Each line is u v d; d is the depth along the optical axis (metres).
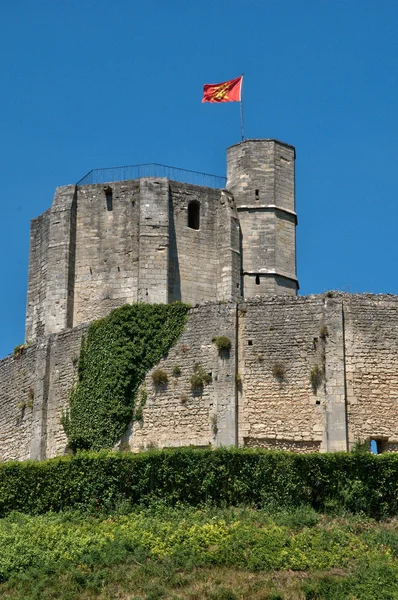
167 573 118.50
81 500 138.62
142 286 181.38
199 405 153.88
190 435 153.12
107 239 186.38
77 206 189.00
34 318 190.00
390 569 117.12
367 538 125.12
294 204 197.25
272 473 134.88
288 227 195.00
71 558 122.81
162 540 125.56
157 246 183.50
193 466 135.88
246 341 155.25
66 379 165.62
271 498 134.00
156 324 160.00
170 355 158.25
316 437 149.12
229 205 190.38
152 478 136.50
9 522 136.50
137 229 185.12
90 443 159.00
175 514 132.88
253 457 135.62
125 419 157.25
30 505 141.38
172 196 187.75
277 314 155.38
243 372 153.75
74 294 185.25
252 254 191.50
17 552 123.88
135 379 158.75
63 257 185.62
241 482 134.75
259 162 195.62
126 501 136.38
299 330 154.00
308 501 134.00
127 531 128.38
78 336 166.50
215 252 188.62
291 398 151.50
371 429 149.62
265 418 151.38
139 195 186.38
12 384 174.88
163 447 153.88
